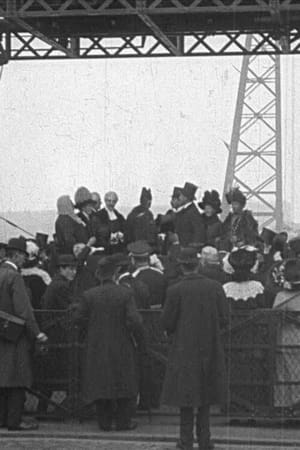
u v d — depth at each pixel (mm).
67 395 13883
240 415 13438
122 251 17906
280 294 13500
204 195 18578
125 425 13406
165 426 13648
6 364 13125
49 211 21109
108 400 13234
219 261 14234
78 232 17812
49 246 17812
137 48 23562
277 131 22078
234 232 17891
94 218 18297
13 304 13180
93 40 23672
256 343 13406
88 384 13148
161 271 15062
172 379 12305
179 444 12422
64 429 13453
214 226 18156
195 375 12203
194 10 20078
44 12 20641
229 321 13336
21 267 14570
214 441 12742
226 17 22891
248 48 23172
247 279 13594
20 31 23484
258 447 12477
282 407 13352
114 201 18750
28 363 13234
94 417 13984
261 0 20031
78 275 14562
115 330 13195
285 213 21562
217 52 23281
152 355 13891
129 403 13359
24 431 13320
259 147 22391
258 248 17375
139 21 23344
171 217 18484
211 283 12492
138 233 18531
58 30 23359
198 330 12305
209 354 12305
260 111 22703
